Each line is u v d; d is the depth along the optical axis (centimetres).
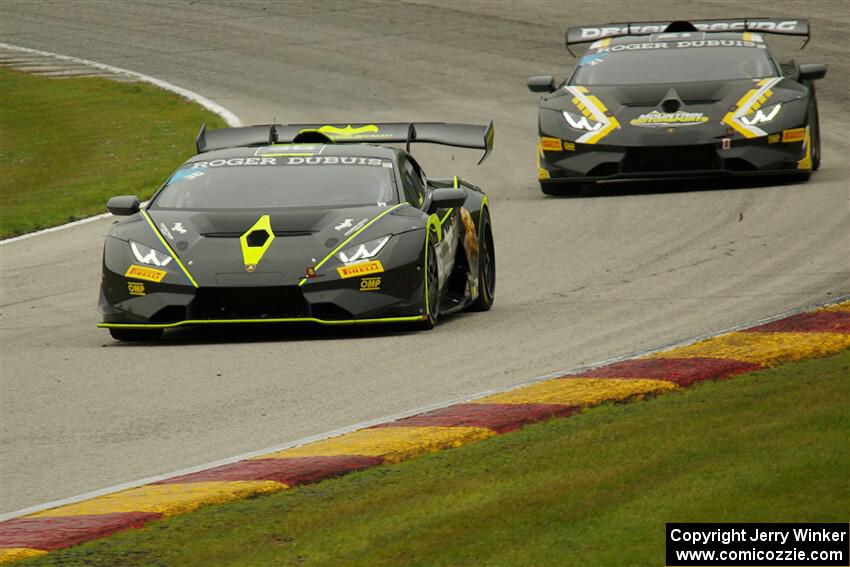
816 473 1859
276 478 2067
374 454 2181
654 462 1975
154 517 1898
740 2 11750
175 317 3303
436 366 2980
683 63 5803
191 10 12019
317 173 3638
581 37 6334
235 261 3297
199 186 3616
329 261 3294
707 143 5425
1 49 10962
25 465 2341
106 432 2536
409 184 3672
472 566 1608
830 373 2586
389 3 12044
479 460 2125
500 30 10994
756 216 5003
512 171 6625
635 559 1600
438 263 3500
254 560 1680
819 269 3988
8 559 1728
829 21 10900
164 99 9019
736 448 2017
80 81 9712
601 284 4028
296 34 11019
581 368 2788
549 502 1816
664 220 5078
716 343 2872
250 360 3123
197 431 2512
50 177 7012
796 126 5494
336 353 3164
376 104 8694
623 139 5503
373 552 1675
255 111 8544
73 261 4894
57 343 3488
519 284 4153
